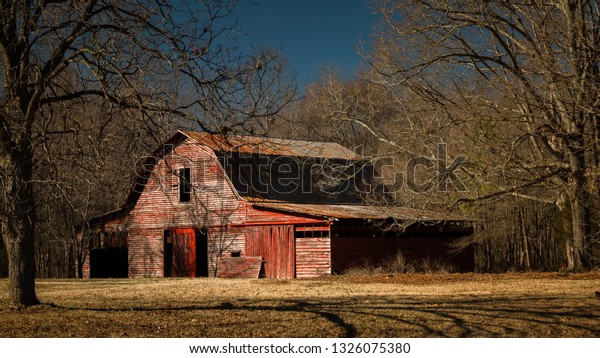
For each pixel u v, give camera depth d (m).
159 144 16.47
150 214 41.84
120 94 15.84
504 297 21.19
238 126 16.06
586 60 27.80
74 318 16.61
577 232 33.00
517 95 30.31
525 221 42.56
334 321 16.31
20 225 17.52
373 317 16.84
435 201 31.19
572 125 31.00
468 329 15.37
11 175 16.17
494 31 29.80
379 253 36.69
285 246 36.00
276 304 19.80
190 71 15.90
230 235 38.44
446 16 30.44
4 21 16.31
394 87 32.88
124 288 28.27
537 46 31.34
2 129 16.16
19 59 16.61
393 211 38.44
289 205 38.34
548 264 44.44
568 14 29.20
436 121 34.06
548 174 30.50
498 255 45.59
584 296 21.16
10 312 17.34
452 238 41.19
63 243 46.22
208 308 18.83
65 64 16.48
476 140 31.42
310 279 32.44
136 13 16.69
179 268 40.44
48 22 16.50
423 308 18.38
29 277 18.12
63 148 17.72
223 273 38.22
